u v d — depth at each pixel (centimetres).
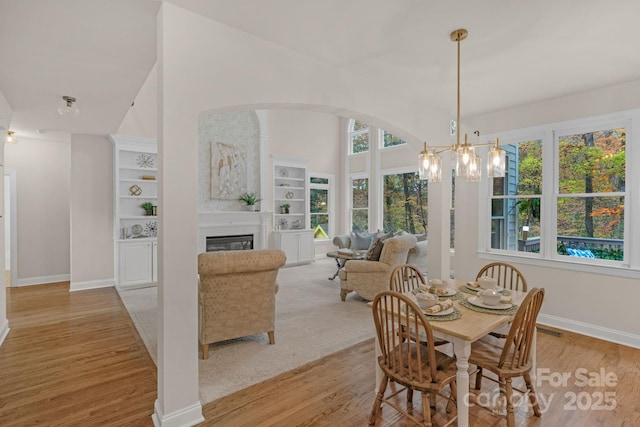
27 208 577
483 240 442
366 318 405
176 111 211
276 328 373
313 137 855
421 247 546
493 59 287
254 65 249
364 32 245
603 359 299
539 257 394
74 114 372
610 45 262
